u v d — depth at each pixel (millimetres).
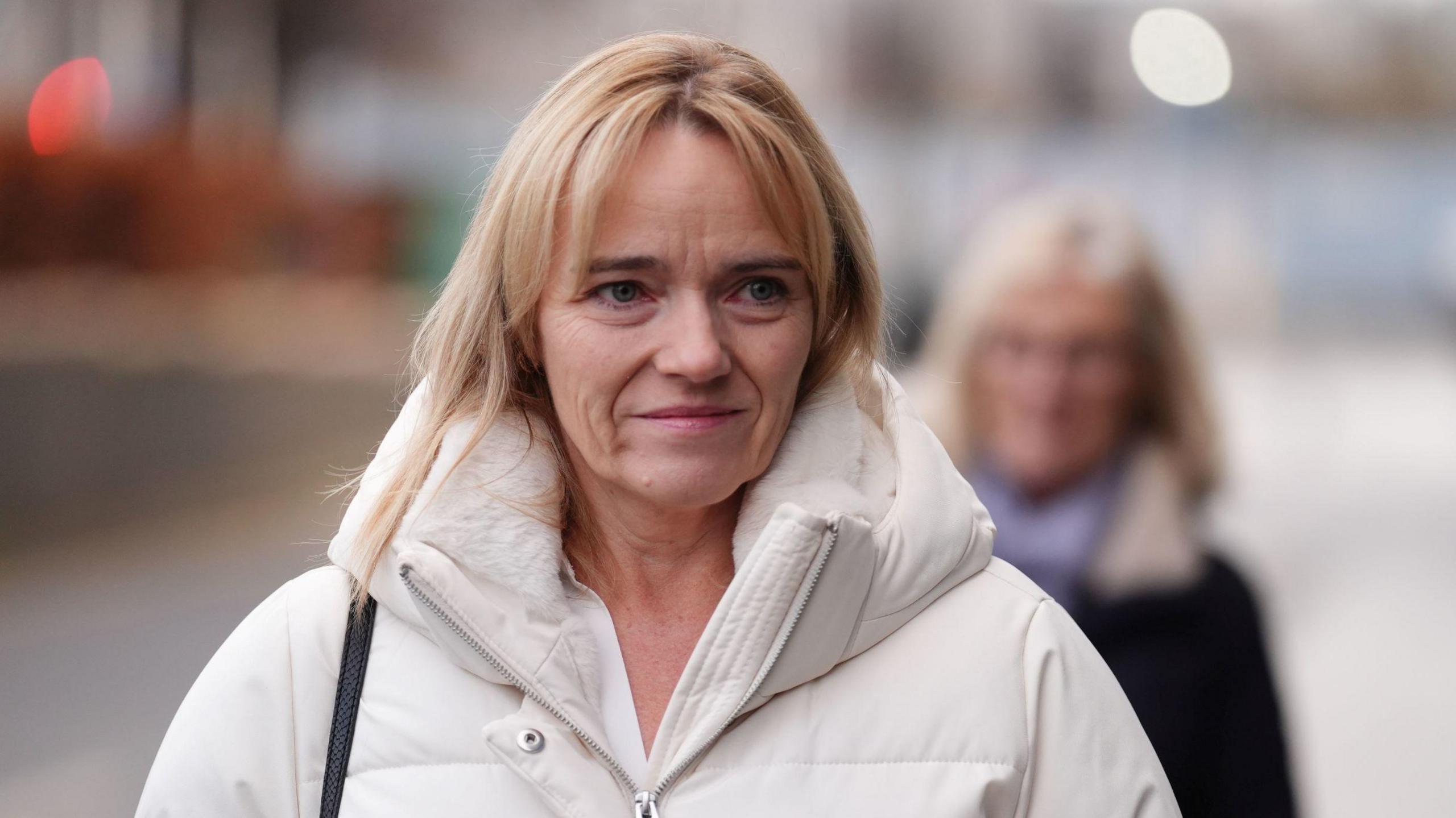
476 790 3205
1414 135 83500
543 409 3527
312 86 40562
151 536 18000
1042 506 5668
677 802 3186
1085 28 62250
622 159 3105
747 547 3385
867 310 3525
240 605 14875
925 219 47125
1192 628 5180
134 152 23703
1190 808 5109
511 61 42438
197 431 20906
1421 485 23344
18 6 28125
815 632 3219
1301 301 77062
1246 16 69625
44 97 23031
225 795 3361
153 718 11359
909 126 55844
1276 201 76938
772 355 3221
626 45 3277
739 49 3316
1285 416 32844
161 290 23016
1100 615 5215
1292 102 77375
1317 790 9867
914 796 3199
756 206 3145
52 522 17875
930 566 3352
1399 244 84562
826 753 3234
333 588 3523
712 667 3189
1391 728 11156
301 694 3393
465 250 3516
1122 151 66250
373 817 3221
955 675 3309
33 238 21125
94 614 14461
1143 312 5664
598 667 3363
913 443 3547
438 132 42125
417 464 3408
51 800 9625
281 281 30406
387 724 3301
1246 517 19594
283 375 23547
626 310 3188
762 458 3311
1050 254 5719
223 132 30422
